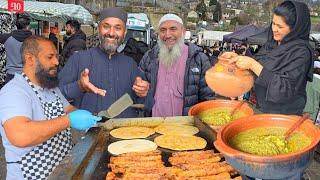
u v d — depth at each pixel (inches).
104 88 114.7
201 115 101.3
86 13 518.3
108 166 74.0
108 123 101.6
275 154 51.3
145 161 76.7
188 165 73.7
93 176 69.4
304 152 47.4
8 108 77.1
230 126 57.1
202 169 71.4
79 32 291.0
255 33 574.6
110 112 92.9
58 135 88.0
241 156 47.3
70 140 94.5
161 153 83.8
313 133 53.2
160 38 132.3
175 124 105.3
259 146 53.4
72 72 114.5
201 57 132.8
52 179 57.2
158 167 74.2
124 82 117.6
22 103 78.4
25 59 84.0
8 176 83.8
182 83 131.2
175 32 129.5
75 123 78.3
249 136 58.4
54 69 87.0
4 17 322.7
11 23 329.4
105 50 114.4
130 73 119.4
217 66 72.7
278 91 69.1
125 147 85.8
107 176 68.2
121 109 94.0
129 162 75.6
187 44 137.9
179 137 93.4
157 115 132.0
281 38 78.0
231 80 69.7
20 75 84.4
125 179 67.8
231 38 597.6
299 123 56.9
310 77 79.4
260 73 70.0
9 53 229.3
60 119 77.5
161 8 1567.4
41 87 86.0
